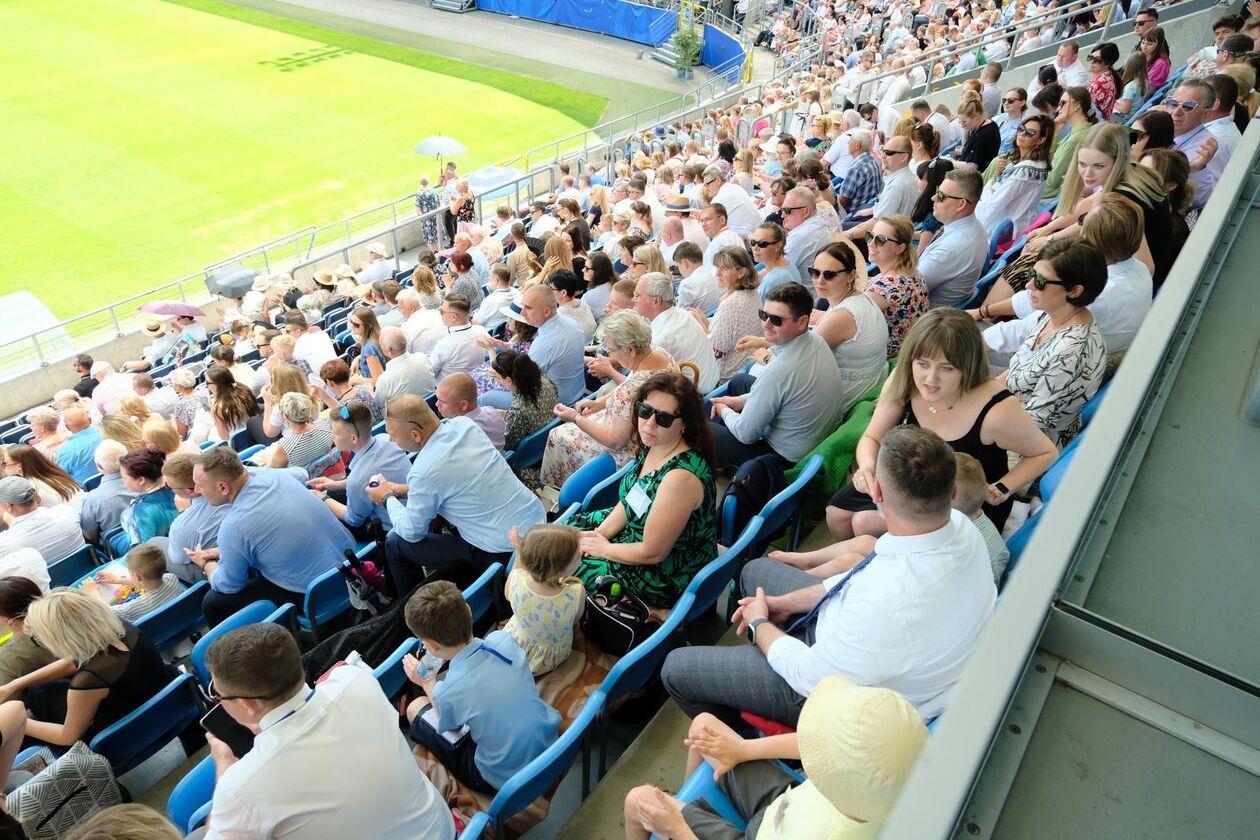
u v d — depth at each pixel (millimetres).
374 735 2875
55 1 36531
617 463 5500
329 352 10117
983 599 2572
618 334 5160
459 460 4605
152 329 14766
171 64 30391
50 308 16312
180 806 3570
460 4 40375
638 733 4023
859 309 5133
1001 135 9867
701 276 7688
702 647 3188
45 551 6324
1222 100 6570
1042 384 3973
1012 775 1259
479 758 3332
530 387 5844
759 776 2727
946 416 3691
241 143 24328
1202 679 1314
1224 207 2447
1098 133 5848
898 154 8750
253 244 18938
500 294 10062
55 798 3701
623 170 17234
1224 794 1232
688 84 32688
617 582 3971
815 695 2033
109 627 4105
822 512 4938
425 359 7598
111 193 20859
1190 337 2377
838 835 2123
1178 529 1699
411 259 19297
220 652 2697
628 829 2852
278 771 2715
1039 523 1297
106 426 6840
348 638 4180
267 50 32750
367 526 5645
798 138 15984
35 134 23828
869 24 27828
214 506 4965
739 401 5414
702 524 4023
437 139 20281
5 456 7766
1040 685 1372
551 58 34875
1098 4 13914
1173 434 1984
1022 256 5770
